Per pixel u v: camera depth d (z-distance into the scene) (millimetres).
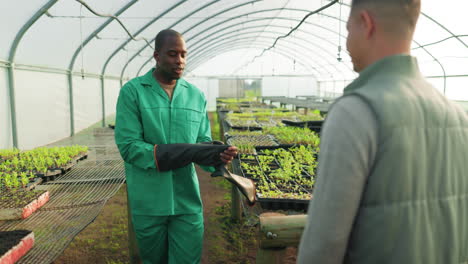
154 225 2402
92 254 3775
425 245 942
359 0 1063
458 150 1014
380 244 931
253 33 18156
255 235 4332
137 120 2354
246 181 2209
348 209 907
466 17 9141
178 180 2432
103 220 4730
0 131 6461
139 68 15695
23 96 7141
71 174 4160
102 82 11875
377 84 992
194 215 2486
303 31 16375
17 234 2283
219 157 2145
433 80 14641
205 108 2717
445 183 979
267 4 11703
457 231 994
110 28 8648
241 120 9742
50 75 8250
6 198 3080
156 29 10852
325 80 25453
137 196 2375
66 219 2791
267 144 6191
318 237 933
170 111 2418
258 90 26312
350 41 1125
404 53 1035
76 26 7402
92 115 10984
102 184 3725
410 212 919
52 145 6691
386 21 1010
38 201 3078
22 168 4492
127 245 4004
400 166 902
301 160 4844
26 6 5625
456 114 1040
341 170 903
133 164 2336
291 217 1802
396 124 902
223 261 3729
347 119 925
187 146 2197
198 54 20422
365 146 903
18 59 6871
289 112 12320
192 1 9266
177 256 2484
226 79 25781
